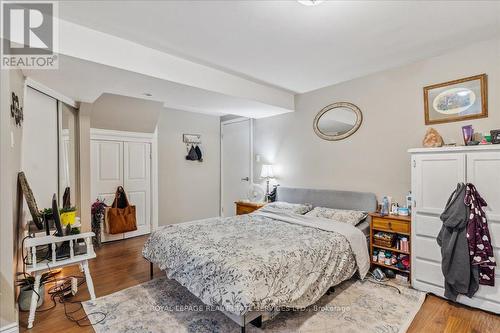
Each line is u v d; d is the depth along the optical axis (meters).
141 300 2.31
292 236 2.45
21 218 2.21
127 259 3.35
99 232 3.87
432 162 2.41
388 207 3.00
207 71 2.99
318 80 3.49
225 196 5.53
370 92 3.29
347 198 3.41
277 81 3.52
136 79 2.60
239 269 1.73
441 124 2.73
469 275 2.11
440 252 2.35
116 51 2.30
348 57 2.78
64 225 2.37
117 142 4.24
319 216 3.21
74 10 1.91
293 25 2.13
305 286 1.97
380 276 2.72
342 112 3.56
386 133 3.15
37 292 1.99
